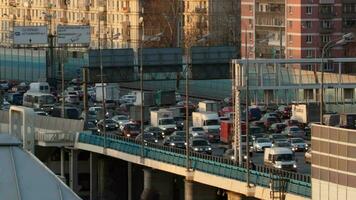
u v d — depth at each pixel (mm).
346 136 100188
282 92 142500
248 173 118938
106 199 156000
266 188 116438
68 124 161375
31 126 147750
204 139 148625
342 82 137000
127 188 155375
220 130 158375
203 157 132000
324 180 103562
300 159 141500
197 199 131375
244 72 126375
